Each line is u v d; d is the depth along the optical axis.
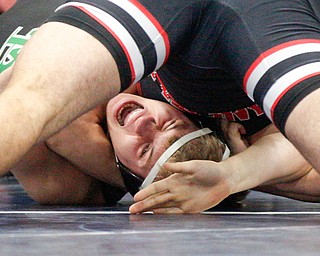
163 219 4.51
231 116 5.69
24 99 4.06
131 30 4.54
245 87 4.81
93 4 4.57
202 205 5.07
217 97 5.43
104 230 3.75
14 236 3.44
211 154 5.45
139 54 4.59
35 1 6.91
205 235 3.54
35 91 4.12
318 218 4.66
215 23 4.84
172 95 5.58
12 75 4.28
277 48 4.58
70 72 4.23
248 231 3.73
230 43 4.78
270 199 7.10
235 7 4.76
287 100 4.44
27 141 4.02
